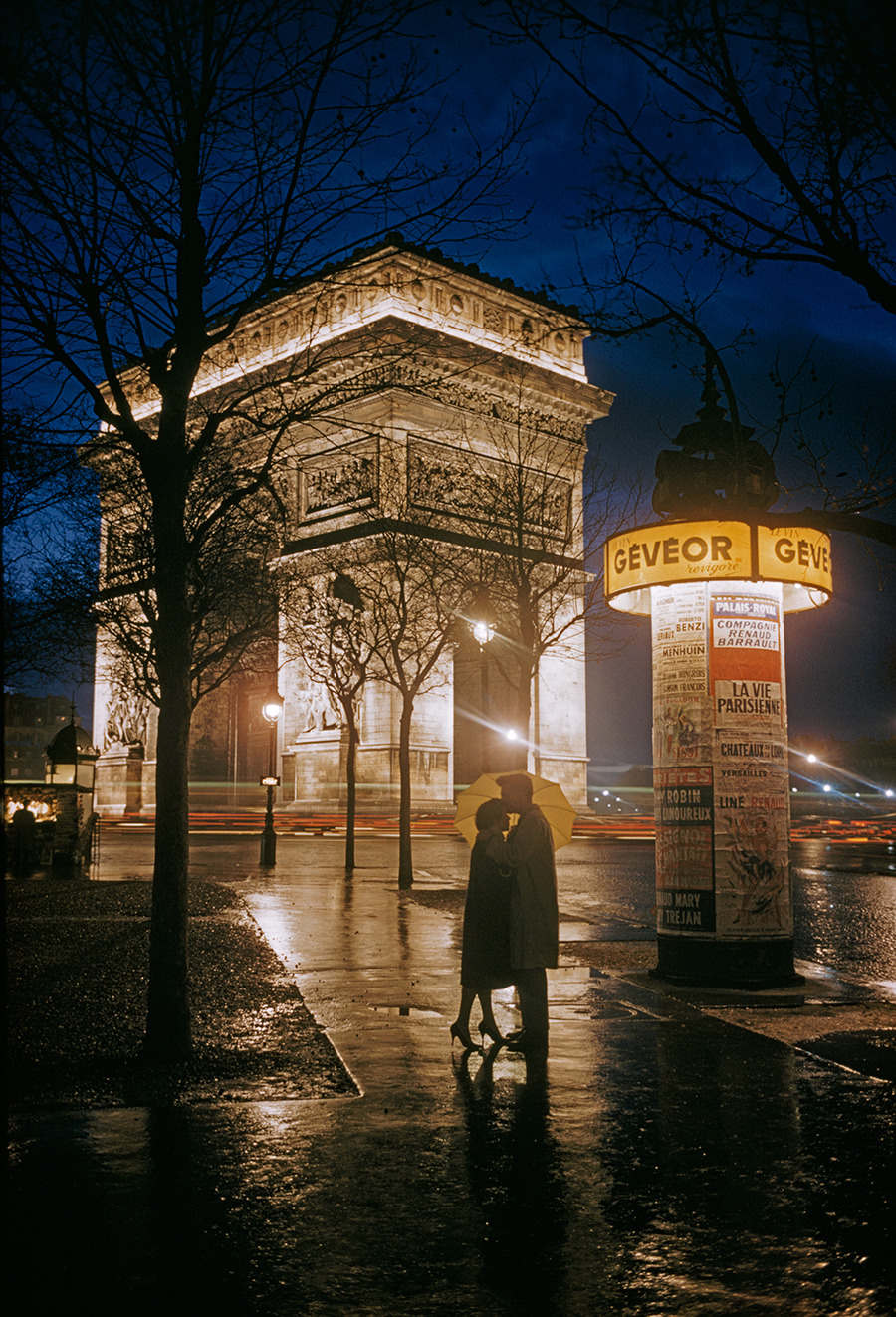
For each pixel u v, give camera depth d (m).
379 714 67.69
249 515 19.92
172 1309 5.46
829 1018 12.45
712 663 14.53
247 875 32.22
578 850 47.56
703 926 14.45
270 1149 7.85
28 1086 9.37
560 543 37.41
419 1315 5.43
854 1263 6.04
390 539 34.06
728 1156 7.76
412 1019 12.32
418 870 34.75
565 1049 10.93
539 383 65.25
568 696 76.50
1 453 10.80
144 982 13.92
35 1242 6.25
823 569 14.39
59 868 29.88
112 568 26.53
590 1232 6.43
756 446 14.43
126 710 84.81
